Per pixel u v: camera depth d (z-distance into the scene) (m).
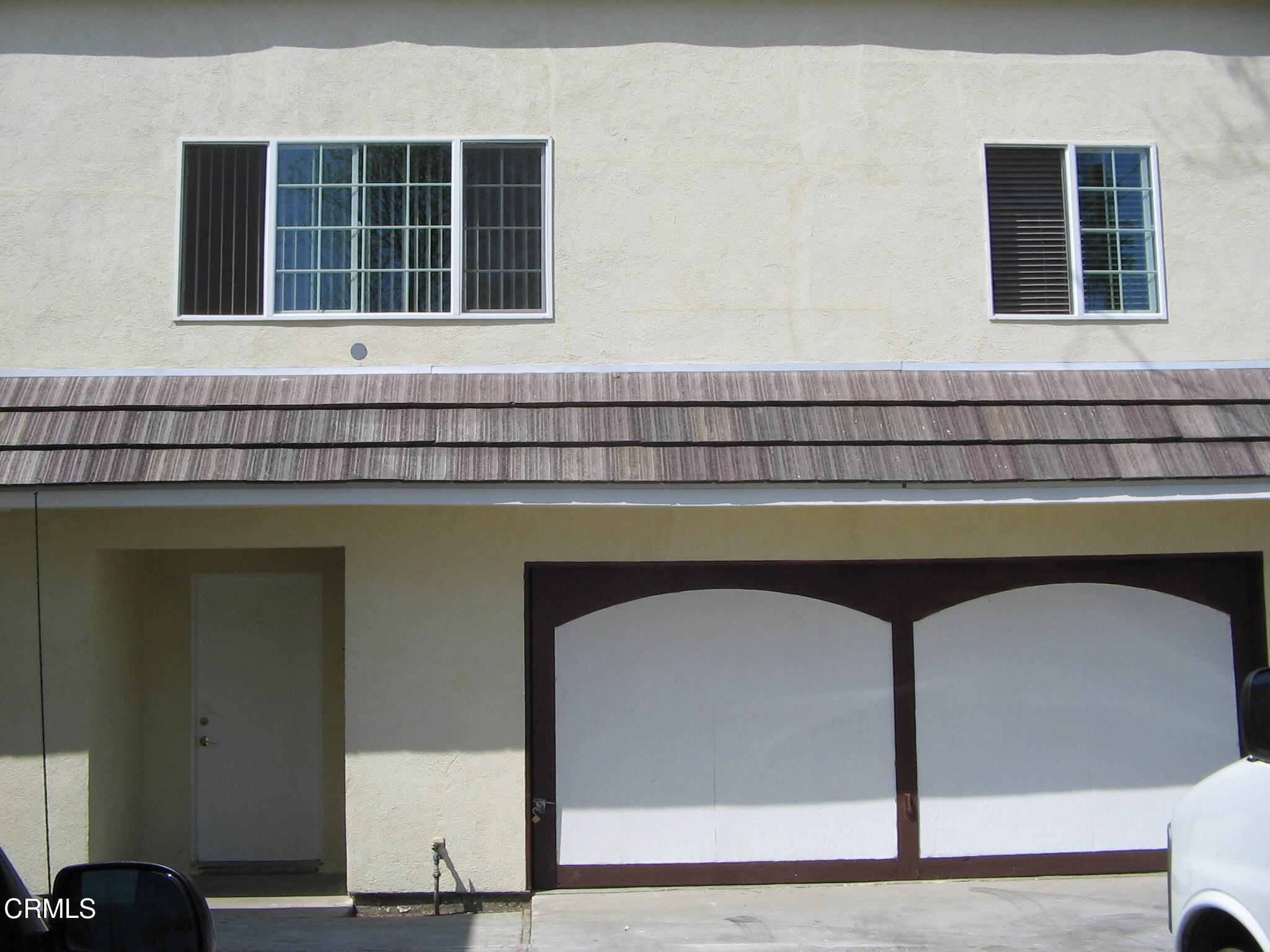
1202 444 7.28
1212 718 8.02
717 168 8.01
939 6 8.21
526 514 7.77
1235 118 8.27
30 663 7.48
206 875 8.52
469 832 7.54
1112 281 8.16
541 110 8.00
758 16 8.13
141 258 7.74
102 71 7.86
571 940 6.65
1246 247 8.16
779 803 7.79
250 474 6.81
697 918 7.03
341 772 8.64
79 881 3.36
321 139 7.91
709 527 7.84
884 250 8.01
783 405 7.46
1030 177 8.20
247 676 8.72
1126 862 7.87
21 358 7.62
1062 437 7.27
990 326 7.99
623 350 7.84
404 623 7.66
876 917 7.02
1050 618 8.03
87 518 7.61
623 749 7.77
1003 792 7.89
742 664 7.88
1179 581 8.11
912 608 7.97
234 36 7.95
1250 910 4.29
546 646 7.79
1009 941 6.55
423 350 7.78
